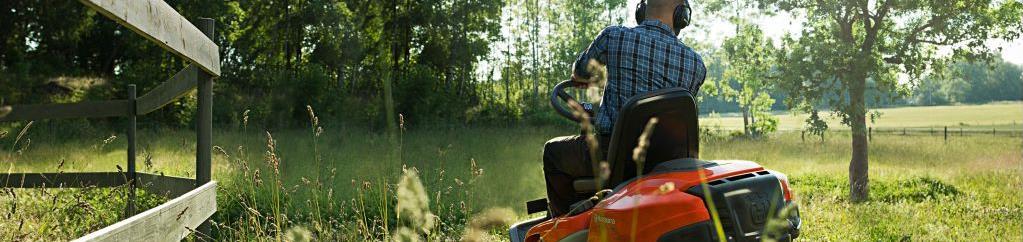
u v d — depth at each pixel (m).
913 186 13.51
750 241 2.98
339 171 11.22
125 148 18.22
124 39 40.31
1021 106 130.12
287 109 32.09
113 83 32.94
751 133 30.78
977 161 20.42
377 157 14.22
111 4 2.75
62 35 39.31
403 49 49.03
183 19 4.08
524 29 51.97
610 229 3.10
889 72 12.80
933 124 73.94
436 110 35.09
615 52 3.71
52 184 5.95
